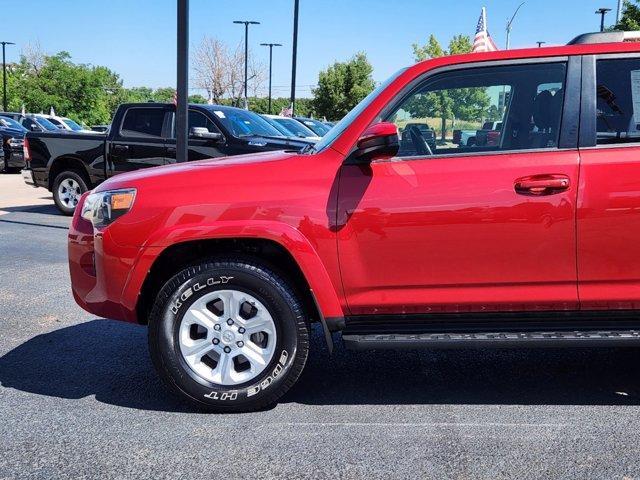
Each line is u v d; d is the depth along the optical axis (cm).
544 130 361
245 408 365
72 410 374
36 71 6856
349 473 300
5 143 2014
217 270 356
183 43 712
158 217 360
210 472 303
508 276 355
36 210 1217
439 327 361
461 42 3997
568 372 431
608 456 313
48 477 299
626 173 347
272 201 355
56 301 608
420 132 366
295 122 1653
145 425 354
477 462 309
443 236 352
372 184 354
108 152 1102
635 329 354
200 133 1009
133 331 524
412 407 376
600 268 353
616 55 362
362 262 357
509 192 348
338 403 383
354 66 5528
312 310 399
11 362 453
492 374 429
